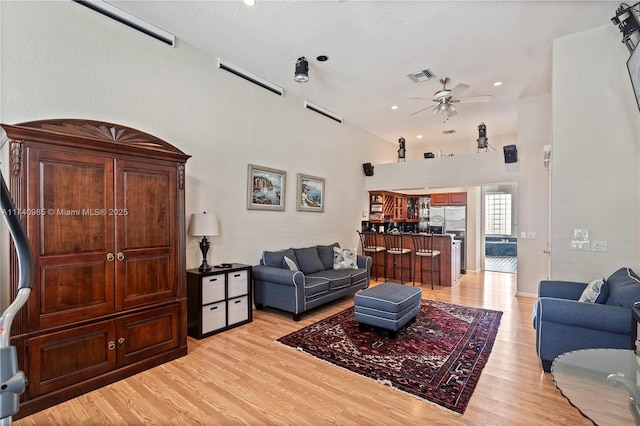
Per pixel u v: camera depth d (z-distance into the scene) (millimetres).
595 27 3264
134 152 2754
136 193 2785
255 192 4641
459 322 4066
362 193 7367
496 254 11516
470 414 2186
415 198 9445
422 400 2352
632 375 1792
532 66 4227
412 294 3861
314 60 4102
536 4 2953
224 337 3566
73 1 2867
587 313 2467
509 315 4371
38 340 2234
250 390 2486
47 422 2111
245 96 4504
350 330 3785
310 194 5727
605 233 3164
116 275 2645
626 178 3084
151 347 2852
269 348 3268
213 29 3447
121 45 3195
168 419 2137
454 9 3053
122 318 2666
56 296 2328
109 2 3008
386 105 5844
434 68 4309
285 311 4496
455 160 6430
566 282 3227
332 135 6324
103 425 2082
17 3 2570
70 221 2406
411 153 9242
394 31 3426
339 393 2447
